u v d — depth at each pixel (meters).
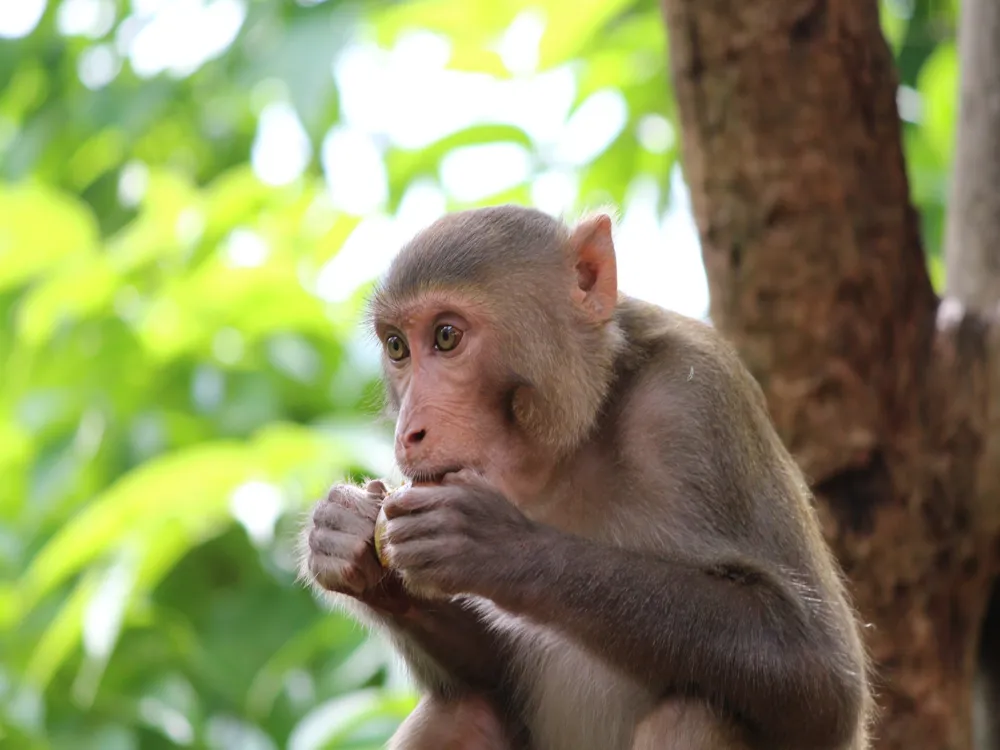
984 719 10.22
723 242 9.55
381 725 10.21
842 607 7.61
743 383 7.86
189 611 12.17
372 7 13.73
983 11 10.37
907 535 9.40
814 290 9.42
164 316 12.73
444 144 14.06
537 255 7.86
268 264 12.62
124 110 14.68
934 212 13.50
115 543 11.05
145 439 12.82
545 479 7.82
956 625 9.54
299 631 12.02
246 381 12.99
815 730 7.14
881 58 9.55
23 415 12.97
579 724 7.99
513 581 6.95
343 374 13.31
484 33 13.77
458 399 7.64
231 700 11.78
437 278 7.69
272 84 14.77
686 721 7.07
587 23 12.88
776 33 9.33
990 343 9.53
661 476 7.55
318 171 14.53
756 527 7.48
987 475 9.45
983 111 10.31
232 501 10.84
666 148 13.86
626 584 7.00
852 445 9.38
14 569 12.70
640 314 8.08
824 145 9.38
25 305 13.15
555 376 7.73
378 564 7.57
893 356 9.48
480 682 8.36
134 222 15.37
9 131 16.50
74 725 11.36
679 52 9.55
